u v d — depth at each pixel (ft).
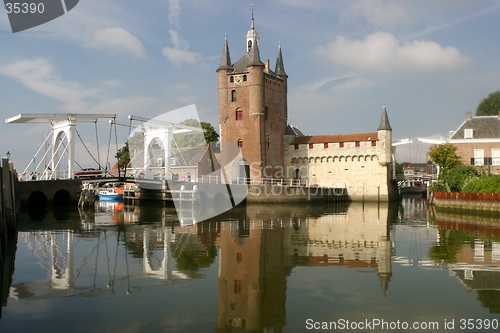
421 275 51.29
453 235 84.07
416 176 213.25
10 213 85.87
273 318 37.35
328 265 56.95
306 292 44.52
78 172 207.00
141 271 53.83
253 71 197.77
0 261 56.49
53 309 39.58
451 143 179.22
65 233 88.94
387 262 58.65
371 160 217.15
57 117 168.86
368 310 39.27
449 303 41.04
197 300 42.04
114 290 45.39
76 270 54.49
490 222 108.58
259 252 66.64
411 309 39.55
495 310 39.27
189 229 96.17
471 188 137.59
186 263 58.59
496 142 173.68
